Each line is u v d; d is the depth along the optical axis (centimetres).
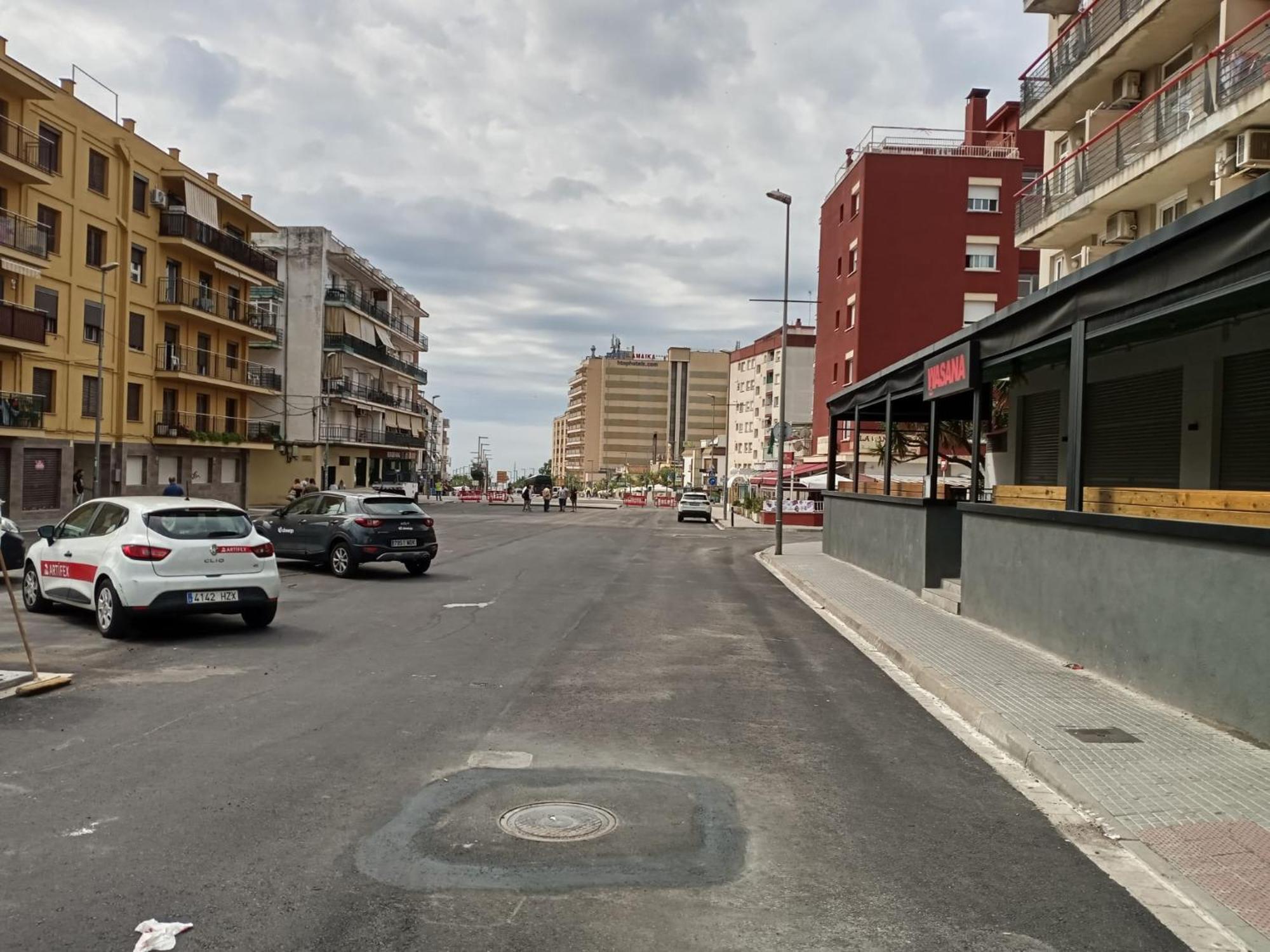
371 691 761
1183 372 1146
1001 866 434
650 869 413
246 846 427
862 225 3975
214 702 710
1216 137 1523
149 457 3947
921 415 2209
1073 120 2264
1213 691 684
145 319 3872
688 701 755
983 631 1122
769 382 9550
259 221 4741
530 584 1619
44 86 3055
